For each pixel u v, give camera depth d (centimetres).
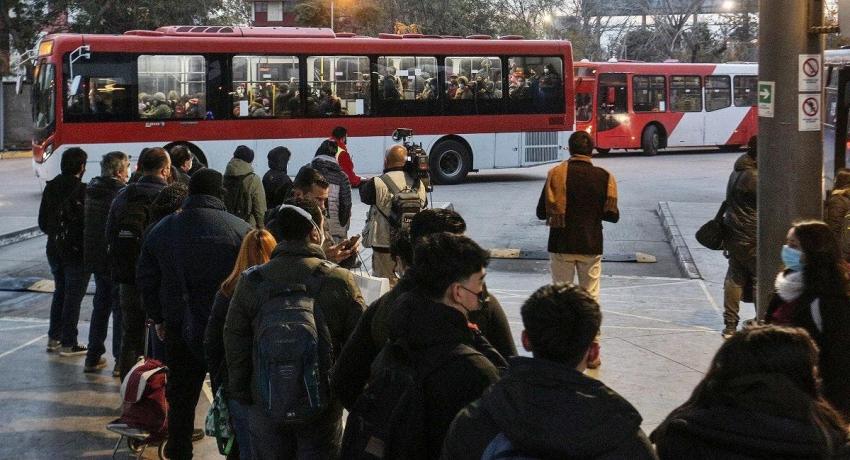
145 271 567
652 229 1694
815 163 618
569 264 803
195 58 2106
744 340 289
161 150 704
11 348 896
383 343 380
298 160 2223
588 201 787
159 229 561
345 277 452
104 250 789
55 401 735
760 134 632
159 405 601
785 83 614
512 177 2672
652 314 1022
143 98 2070
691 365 816
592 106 3397
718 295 1130
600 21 6488
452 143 2402
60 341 888
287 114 2205
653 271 1318
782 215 622
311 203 520
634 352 858
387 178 852
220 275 548
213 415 498
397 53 2316
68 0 4109
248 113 2164
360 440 343
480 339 355
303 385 424
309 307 437
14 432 666
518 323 989
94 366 813
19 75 2420
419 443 332
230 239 553
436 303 340
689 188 2317
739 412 280
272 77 2189
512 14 5262
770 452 273
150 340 678
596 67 3403
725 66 3591
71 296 855
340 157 1273
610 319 996
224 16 4522
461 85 2400
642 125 3450
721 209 895
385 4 4947
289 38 2198
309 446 447
